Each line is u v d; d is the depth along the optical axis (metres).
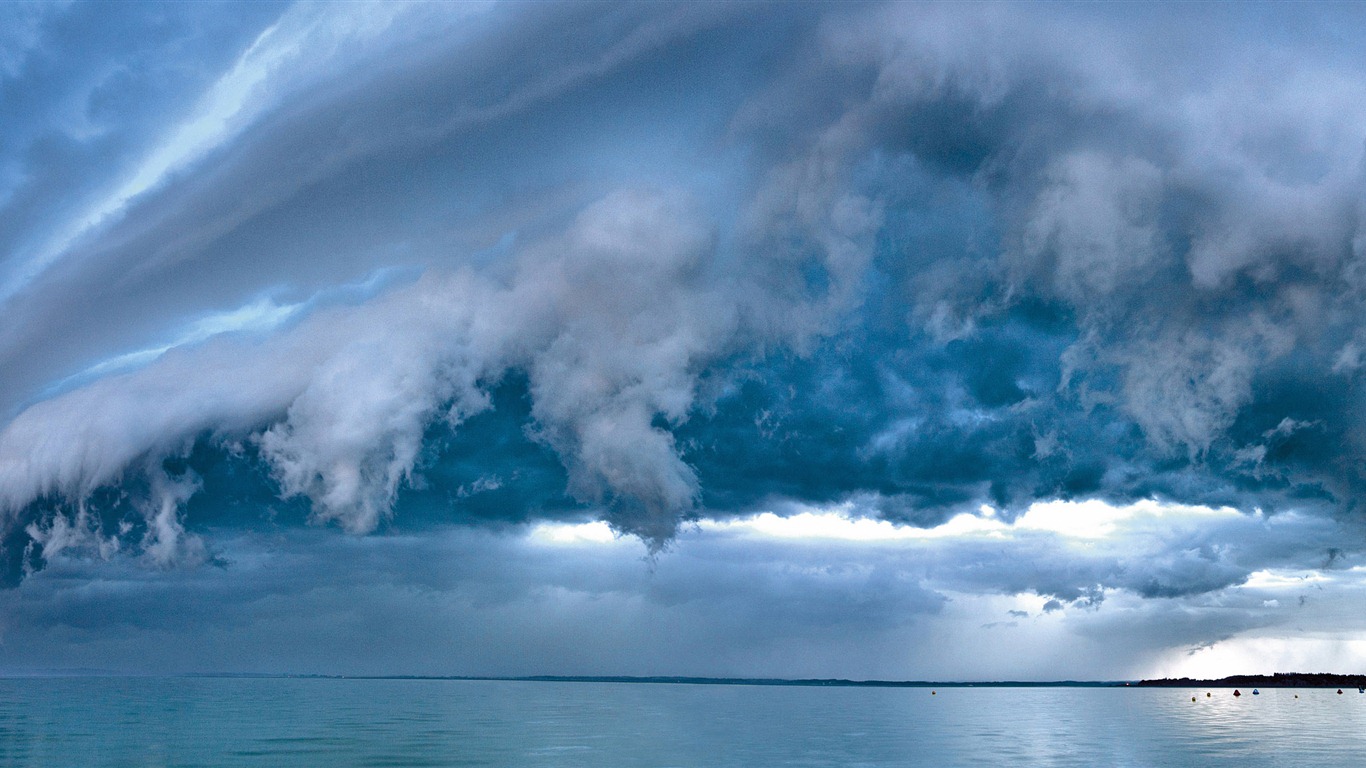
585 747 36.62
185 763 30.14
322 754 33.12
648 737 41.38
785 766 30.69
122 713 52.91
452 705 66.81
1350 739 42.47
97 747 34.94
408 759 31.81
